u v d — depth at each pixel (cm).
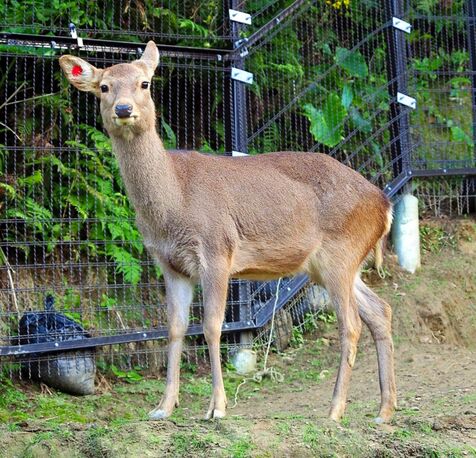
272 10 1067
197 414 761
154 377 876
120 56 907
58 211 927
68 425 575
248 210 655
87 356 820
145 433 547
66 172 897
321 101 1073
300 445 543
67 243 872
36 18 935
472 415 631
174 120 1025
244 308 902
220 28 1015
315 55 1118
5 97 933
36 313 826
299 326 965
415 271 1063
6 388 789
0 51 906
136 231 921
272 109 1052
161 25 1007
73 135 949
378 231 695
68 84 938
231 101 916
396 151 1058
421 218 1139
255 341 920
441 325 995
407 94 1064
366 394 791
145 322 908
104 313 892
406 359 900
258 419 581
